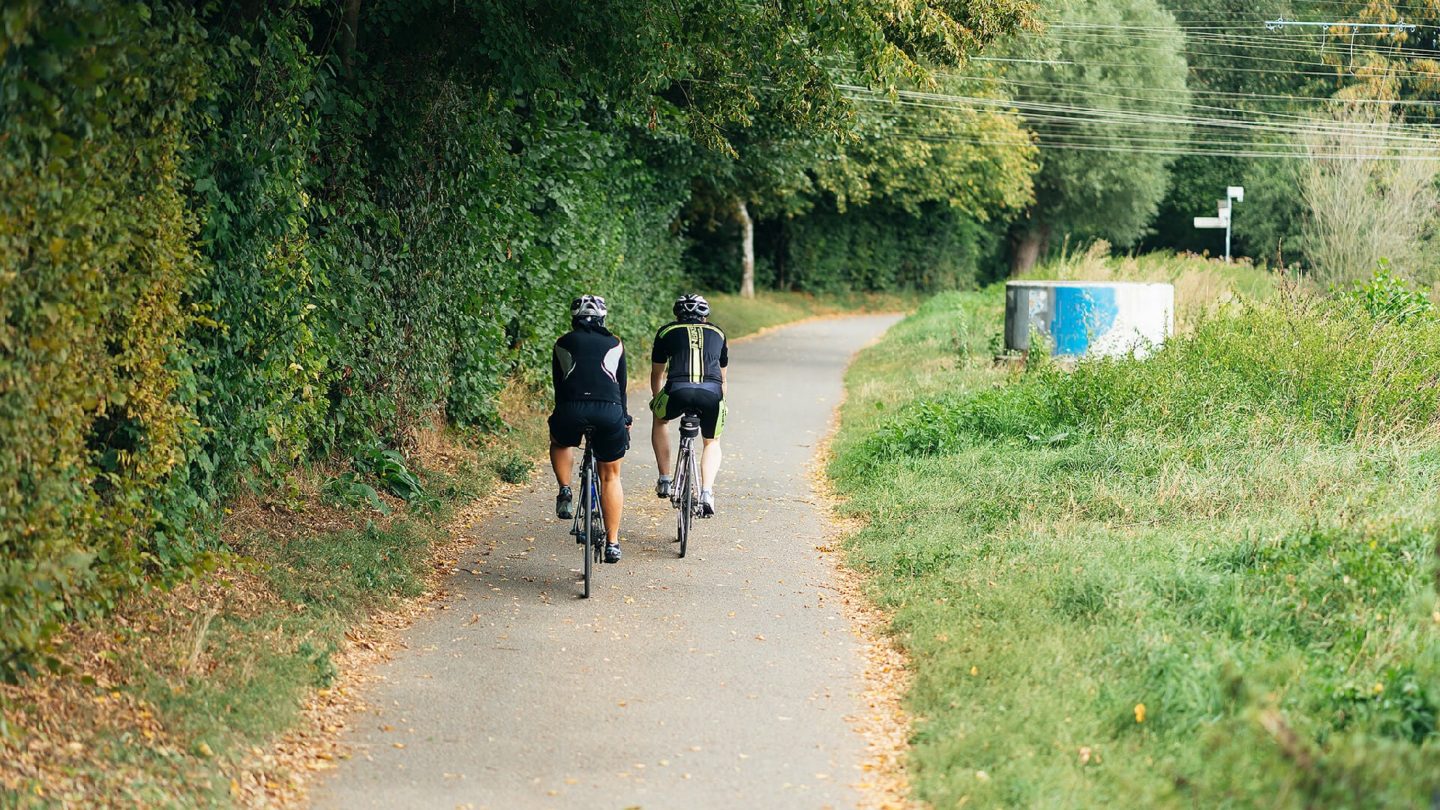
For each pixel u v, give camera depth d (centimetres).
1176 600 717
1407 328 1398
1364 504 855
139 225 609
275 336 838
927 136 3803
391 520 967
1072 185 4956
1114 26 4706
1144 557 804
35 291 512
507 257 1381
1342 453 1045
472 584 857
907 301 5194
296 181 861
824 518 1076
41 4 484
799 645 738
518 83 1098
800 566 916
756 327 3475
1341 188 3478
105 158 576
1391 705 543
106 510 623
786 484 1229
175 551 704
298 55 832
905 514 1012
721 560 933
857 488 1159
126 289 600
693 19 1142
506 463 1213
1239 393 1205
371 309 1055
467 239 1249
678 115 1438
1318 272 3428
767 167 2495
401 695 648
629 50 1110
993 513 972
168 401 688
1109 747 536
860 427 1484
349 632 730
